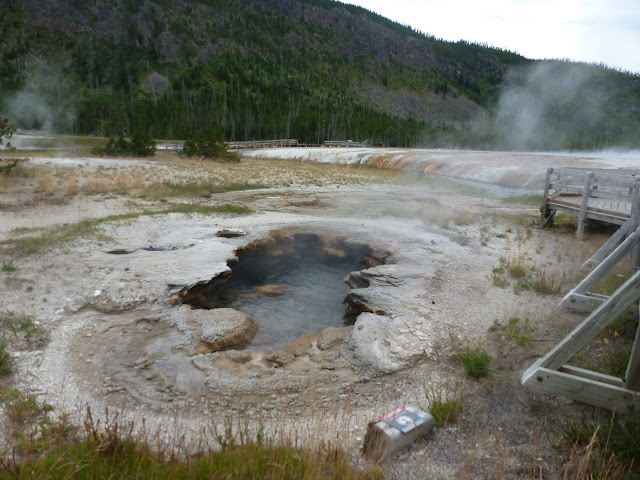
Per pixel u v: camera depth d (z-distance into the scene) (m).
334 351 5.95
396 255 9.99
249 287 8.51
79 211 14.16
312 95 177.50
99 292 7.23
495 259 9.78
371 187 22.98
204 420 4.33
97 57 149.50
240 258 10.19
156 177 21.81
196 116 104.94
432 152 48.59
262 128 104.81
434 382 5.04
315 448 3.50
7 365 4.97
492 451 3.72
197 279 8.08
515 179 25.98
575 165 29.78
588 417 4.11
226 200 17.39
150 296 7.27
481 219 14.49
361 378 5.21
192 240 10.84
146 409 4.49
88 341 5.84
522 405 4.45
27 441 3.62
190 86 149.00
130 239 10.70
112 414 4.35
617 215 10.62
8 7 182.00
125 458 3.19
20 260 8.59
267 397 4.82
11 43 158.75
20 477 2.99
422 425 3.87
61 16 186.88
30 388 4.68
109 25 189.75
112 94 126.00
